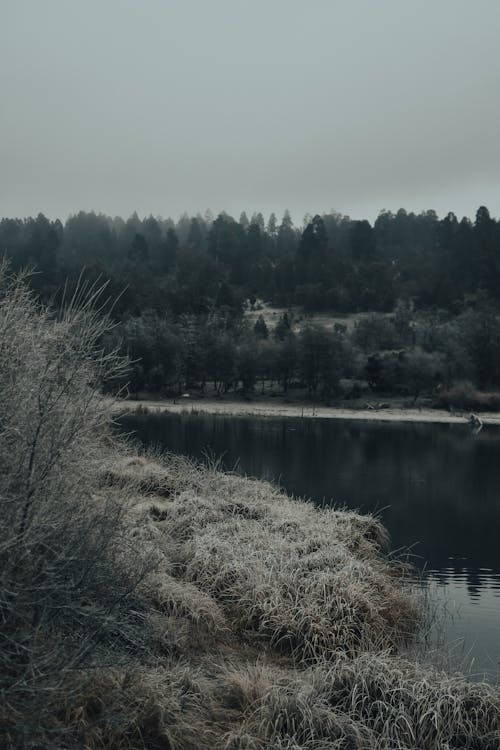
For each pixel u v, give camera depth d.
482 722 6.62
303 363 88.88
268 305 162.25
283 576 9.38
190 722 5.85
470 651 9.09
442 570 14.26
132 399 77.50
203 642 7.84
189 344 91.75
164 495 13.29
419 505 21.91
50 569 4.56
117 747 5.08
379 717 6.46
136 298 121.19
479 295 159.25
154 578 8.07
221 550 10.10
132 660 5.70
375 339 117.62
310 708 6.35
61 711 5.02
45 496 4.95
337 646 8.23
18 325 5.30
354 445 40.75
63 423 5.14
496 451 39.91
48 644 4.70
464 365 94.50
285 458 31.83
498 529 18.56
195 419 54.50
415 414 75.56
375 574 10.48
